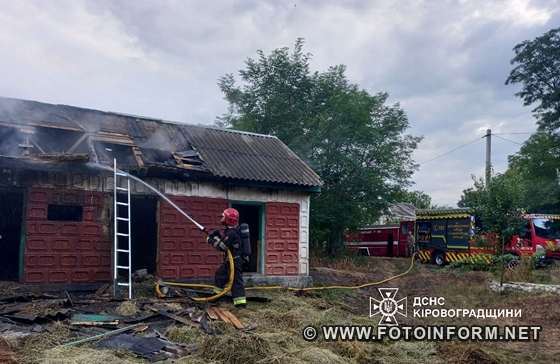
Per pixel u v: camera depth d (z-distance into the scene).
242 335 6.23
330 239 22.42
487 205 13.49
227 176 11.27
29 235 9.15
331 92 22.92
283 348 6.37
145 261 12.75
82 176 9.76
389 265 20.91
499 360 7.04
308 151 21.33
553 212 29.52
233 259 8.63
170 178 10.85
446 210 21.03
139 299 8.46
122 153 10.72
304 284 12.66
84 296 8.91
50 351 5.49
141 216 12.87
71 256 9.52
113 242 9.73
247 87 23.58
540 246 17.45
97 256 9.81
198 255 11.06
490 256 16.56
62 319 7.01
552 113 30.02
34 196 9.26
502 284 13.18
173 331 6.69
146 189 10.56
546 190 29.09
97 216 9.88
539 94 30.52
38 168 9.13
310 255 20.77
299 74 23.22
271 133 22.66
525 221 13.57
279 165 13.02
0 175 8.98
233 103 24.09
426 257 21.94
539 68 29.83
